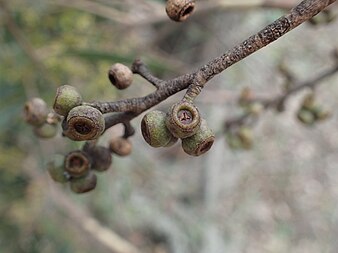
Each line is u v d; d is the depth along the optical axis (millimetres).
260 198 395
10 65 209
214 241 317
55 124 119
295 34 352
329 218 417
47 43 217
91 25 230
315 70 362
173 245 307
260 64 315
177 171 330
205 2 195
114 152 113
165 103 205
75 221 262
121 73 101
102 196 272
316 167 424
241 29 292
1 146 240
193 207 322
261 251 385
